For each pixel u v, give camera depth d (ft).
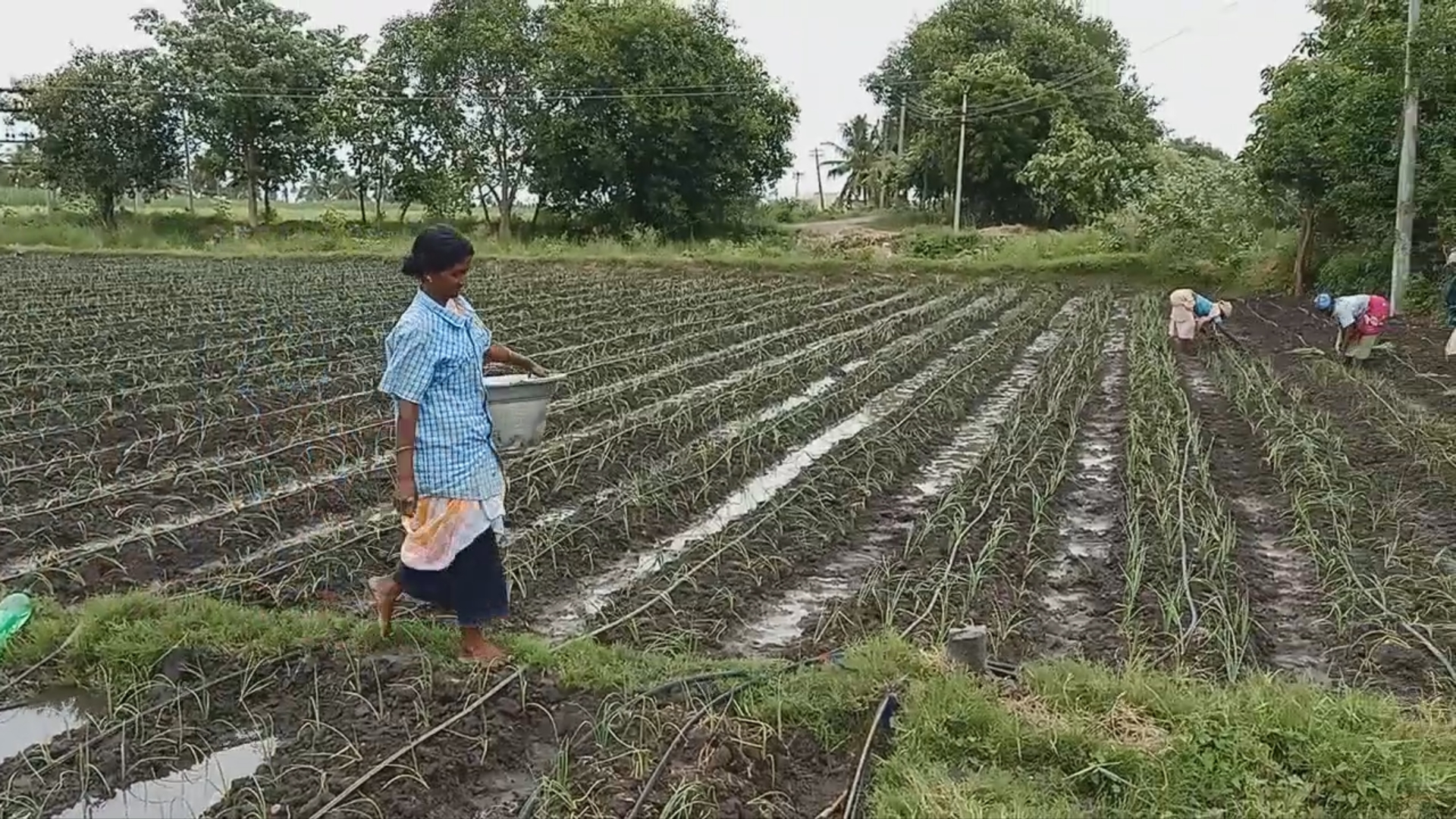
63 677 16.61
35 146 119.44
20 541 22.72
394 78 127.13
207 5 122.42
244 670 16.35
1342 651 18.53
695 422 35.09
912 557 23.27
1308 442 30.63
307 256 101.04
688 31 124.67
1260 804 12.89
